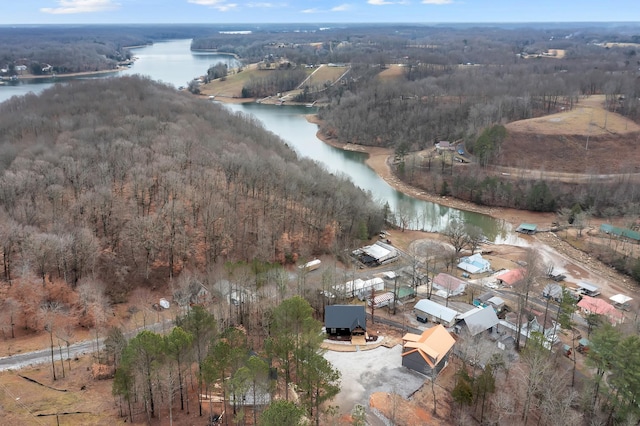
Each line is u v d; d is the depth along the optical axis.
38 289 109.31
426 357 98.75
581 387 99.25
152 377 77.06
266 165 181.25
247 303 111.31
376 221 183.00
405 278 143.38
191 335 80.06
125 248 133.62
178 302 116.50
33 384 87.31
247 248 144.62
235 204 159.00
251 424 79.00
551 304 136.62
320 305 122.94
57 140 198.12
